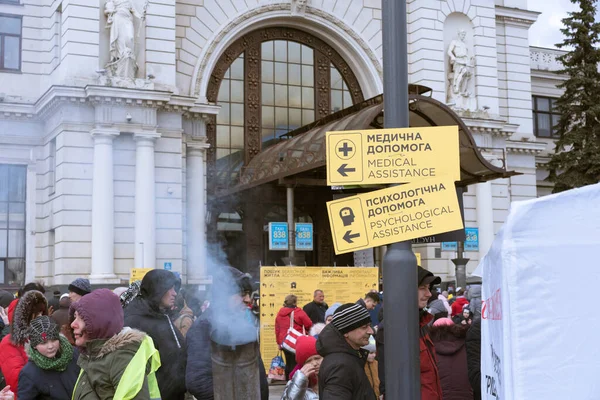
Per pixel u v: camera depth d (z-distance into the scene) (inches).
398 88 246.4
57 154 1157.7
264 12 1373.0
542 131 1831.9
